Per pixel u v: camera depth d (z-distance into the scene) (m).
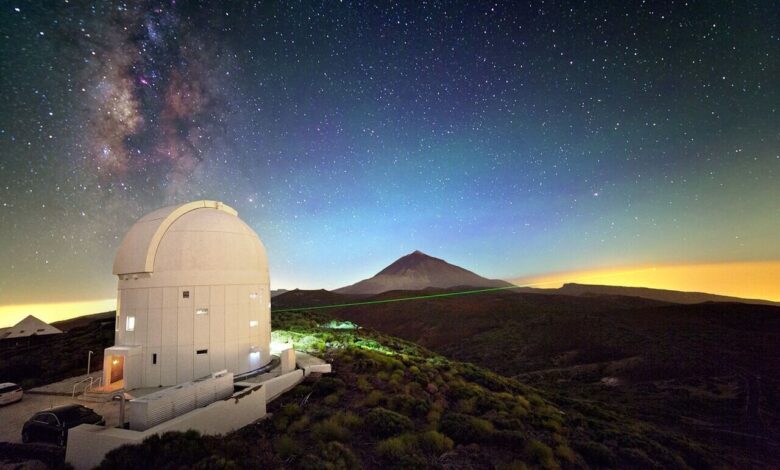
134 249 19.28
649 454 17.69
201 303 19.06
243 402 14.84
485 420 16.94
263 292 21.89
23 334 38.75
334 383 19.39
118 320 19.67
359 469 11.79
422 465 12.26
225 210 23.03
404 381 21.58
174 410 13.27
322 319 49.94
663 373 43.59
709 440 26.30
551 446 15.91
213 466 10.47
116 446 11.16
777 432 27.84
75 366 25.52
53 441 12.91
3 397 17.16
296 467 11.55
